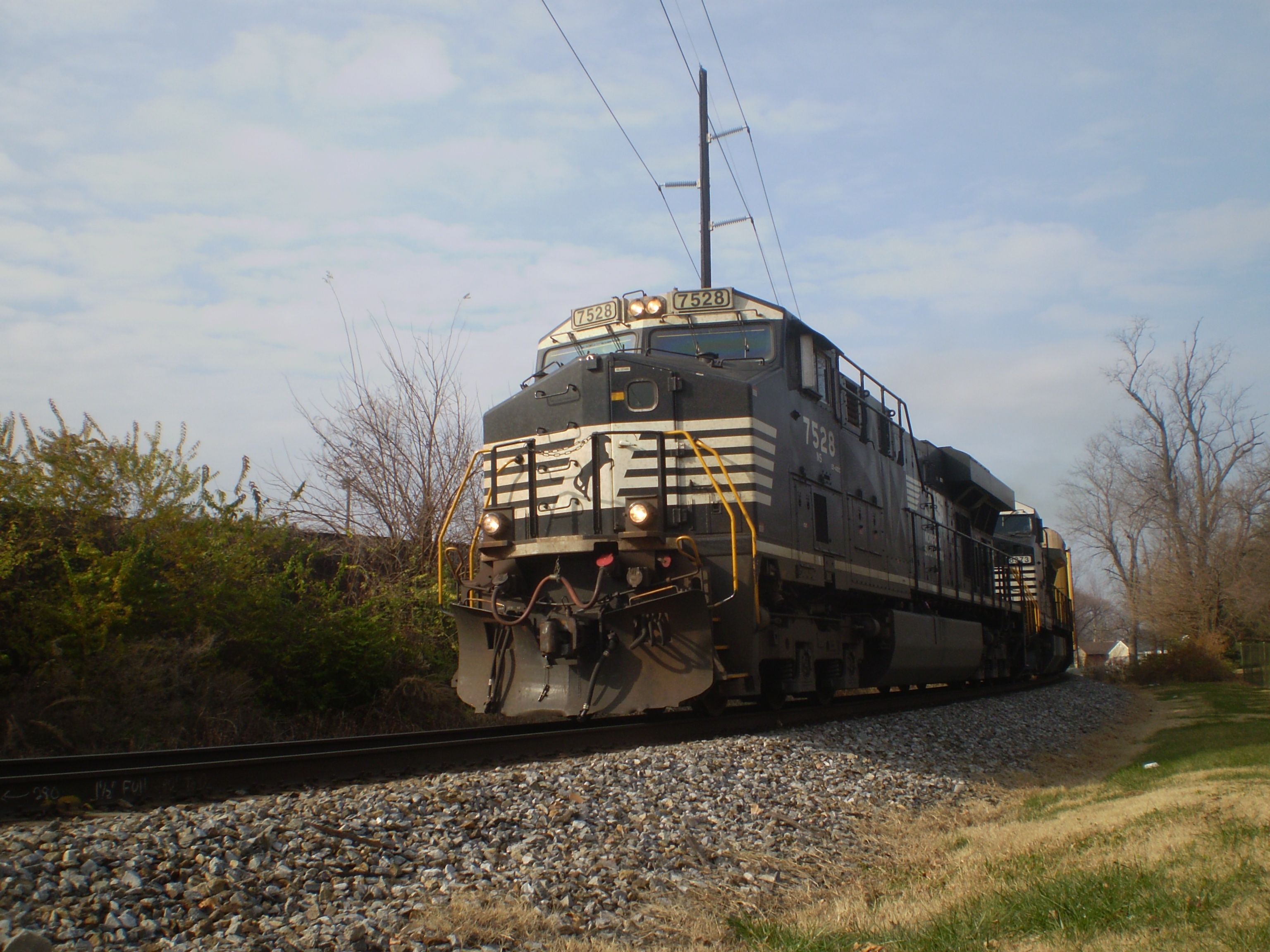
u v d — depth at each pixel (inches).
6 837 199.0
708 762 335.6
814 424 495.8
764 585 425.1
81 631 416.2
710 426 416.2
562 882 218.4
